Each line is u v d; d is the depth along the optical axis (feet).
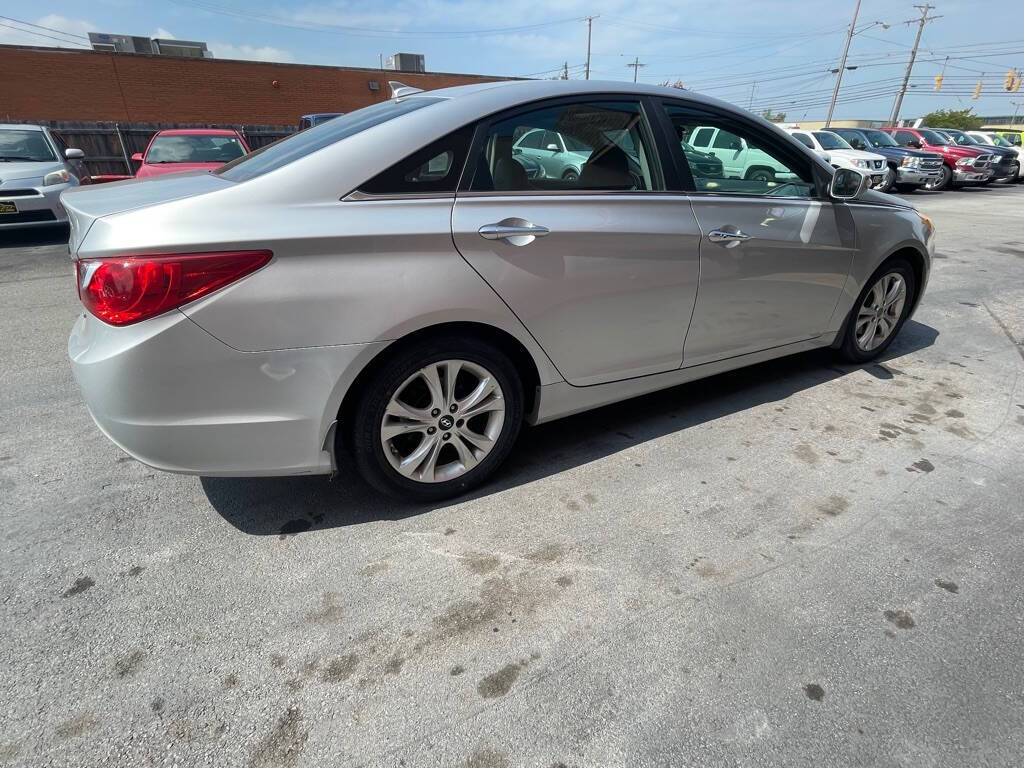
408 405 7.56
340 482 8.63
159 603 6.38
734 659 5.72
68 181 26.37
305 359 6.50
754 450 9.53
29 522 7.67
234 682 5.49
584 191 8.10
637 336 8.81
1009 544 7.38
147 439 6.33
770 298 10.18
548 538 7.43
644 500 8.21
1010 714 5.23
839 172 10.23
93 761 4.78
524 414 8.79
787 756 4.84
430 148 7.13
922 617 6.25
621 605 6.39
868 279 11.78
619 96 8.64
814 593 6.56
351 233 6.44
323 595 6.52
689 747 4.91
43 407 10.87
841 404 11.20
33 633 5.98
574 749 4.89
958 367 13.12
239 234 6.06
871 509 8.05
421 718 5.16
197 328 6.04
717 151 9.41
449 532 7.54
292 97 77.10
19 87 63.31
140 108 69.10
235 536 7.46
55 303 17.30
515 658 5.74
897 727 5.09
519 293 7.49
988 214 39.93
